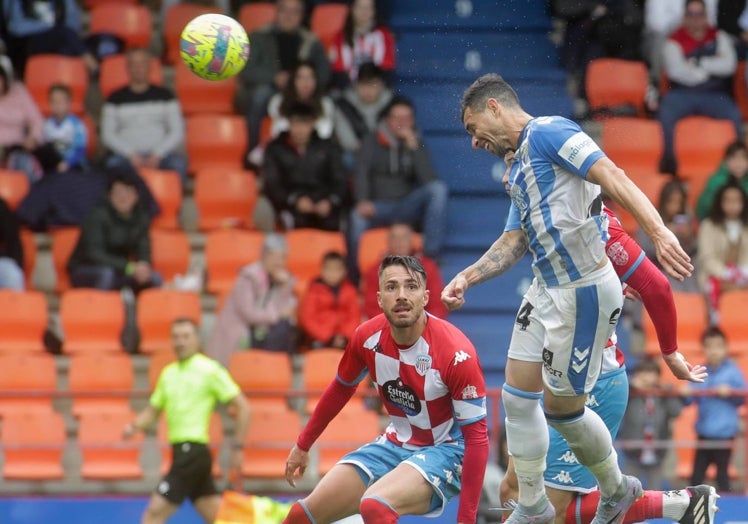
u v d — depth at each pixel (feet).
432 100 138.51
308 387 109.91
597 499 63.46
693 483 100.42
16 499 96.48
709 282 118.83
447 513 97.45
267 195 124.47
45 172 128.06
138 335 116.16
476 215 130.62
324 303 112.68
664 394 99.60
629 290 62.44
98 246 118.32
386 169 122.52
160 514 93.91
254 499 95.04
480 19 144.77
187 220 130.72
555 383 54.60
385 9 143.84
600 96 136.36
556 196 52.75
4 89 128.57
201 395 95.09
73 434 110.32
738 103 142.10
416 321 62.28
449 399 63.62
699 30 136.87
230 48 69.72
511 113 54.29
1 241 118.73
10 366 110.93
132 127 129.18
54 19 140.05
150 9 149.07
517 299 125.39
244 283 112.47
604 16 137.28
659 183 130.82
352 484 64.75
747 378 114.73
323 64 133.59
